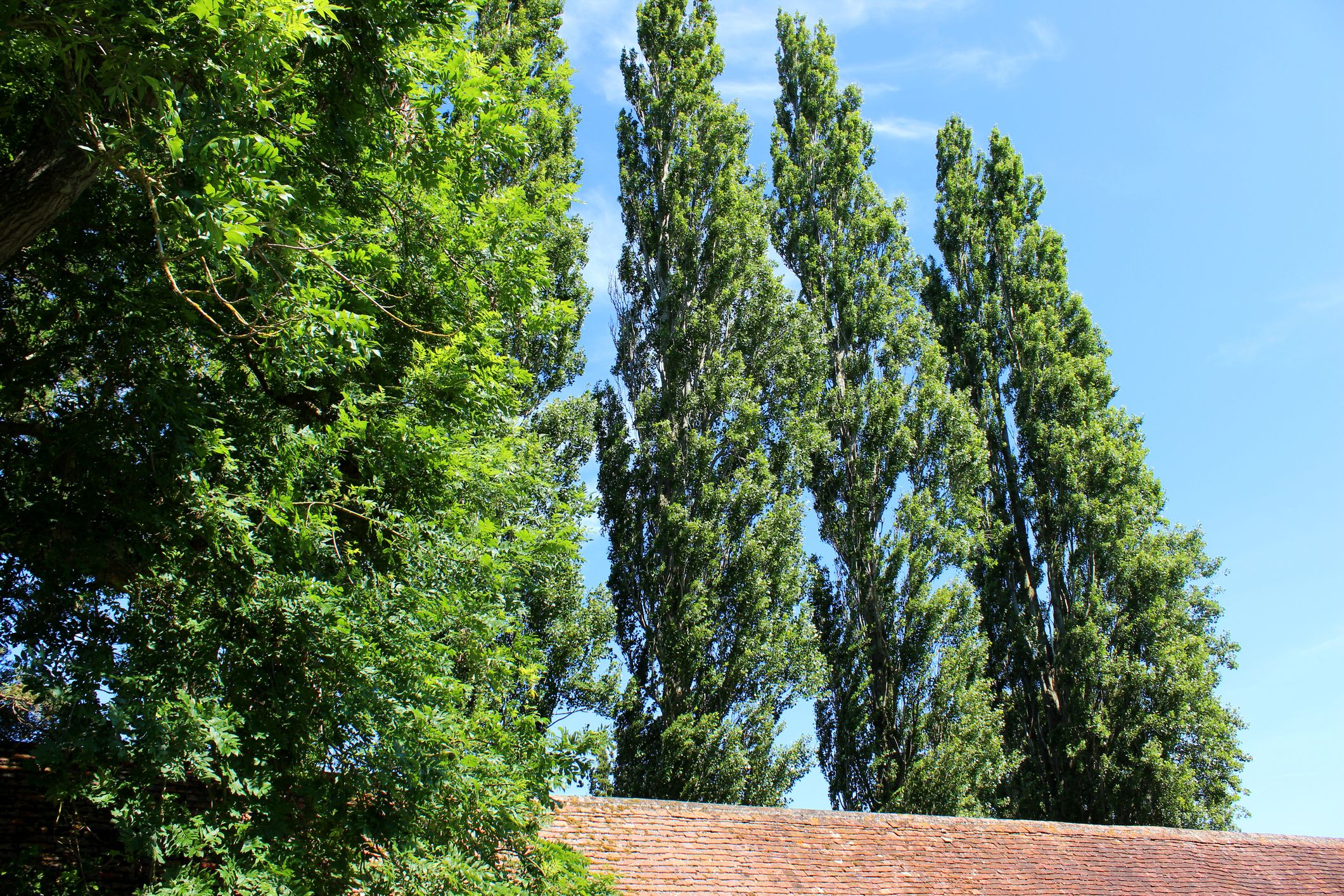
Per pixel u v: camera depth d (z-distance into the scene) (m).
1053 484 24.56
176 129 4.89
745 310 19.84
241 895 4.90
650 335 19.88
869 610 19.75
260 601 5.66
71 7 4.80
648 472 18.56
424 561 6.45
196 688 5.48
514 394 7.64
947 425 21.16
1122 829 13.13
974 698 18.64
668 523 17.41
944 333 26.88
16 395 6.63
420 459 6.54
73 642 5.99
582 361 17.55
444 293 7.64
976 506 20.66
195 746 4.90
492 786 6.23
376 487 6.41
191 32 5.08
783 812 11.14
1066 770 22.08
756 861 10.00
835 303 23.08
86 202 6.66
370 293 7.15
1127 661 22.06
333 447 6.30
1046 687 23.33
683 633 16.56
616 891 7.02
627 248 21.23
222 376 6.72
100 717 4.84
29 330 6.96
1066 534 24.08
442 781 5.82
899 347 22.38
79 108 5.26
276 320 6.13
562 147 17.83
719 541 17.42
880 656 19.38
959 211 27.66
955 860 11.11
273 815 5.45
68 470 6.28
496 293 7.86
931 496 20.50
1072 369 25.42
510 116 7.38
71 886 5.37
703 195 20.72
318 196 6.55
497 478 7.33
